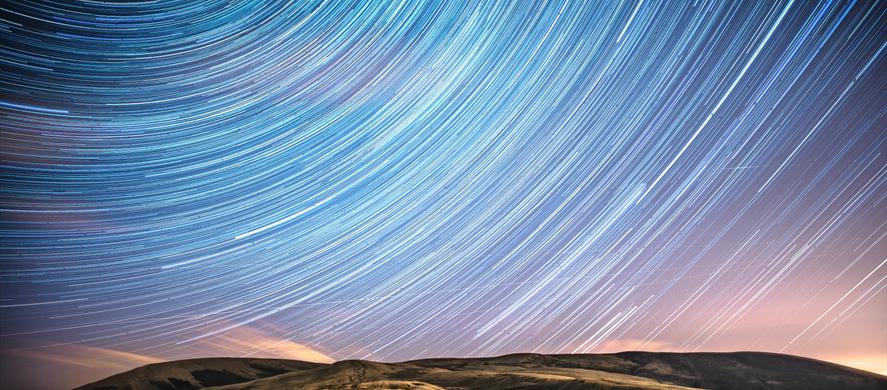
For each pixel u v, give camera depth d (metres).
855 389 94.31
